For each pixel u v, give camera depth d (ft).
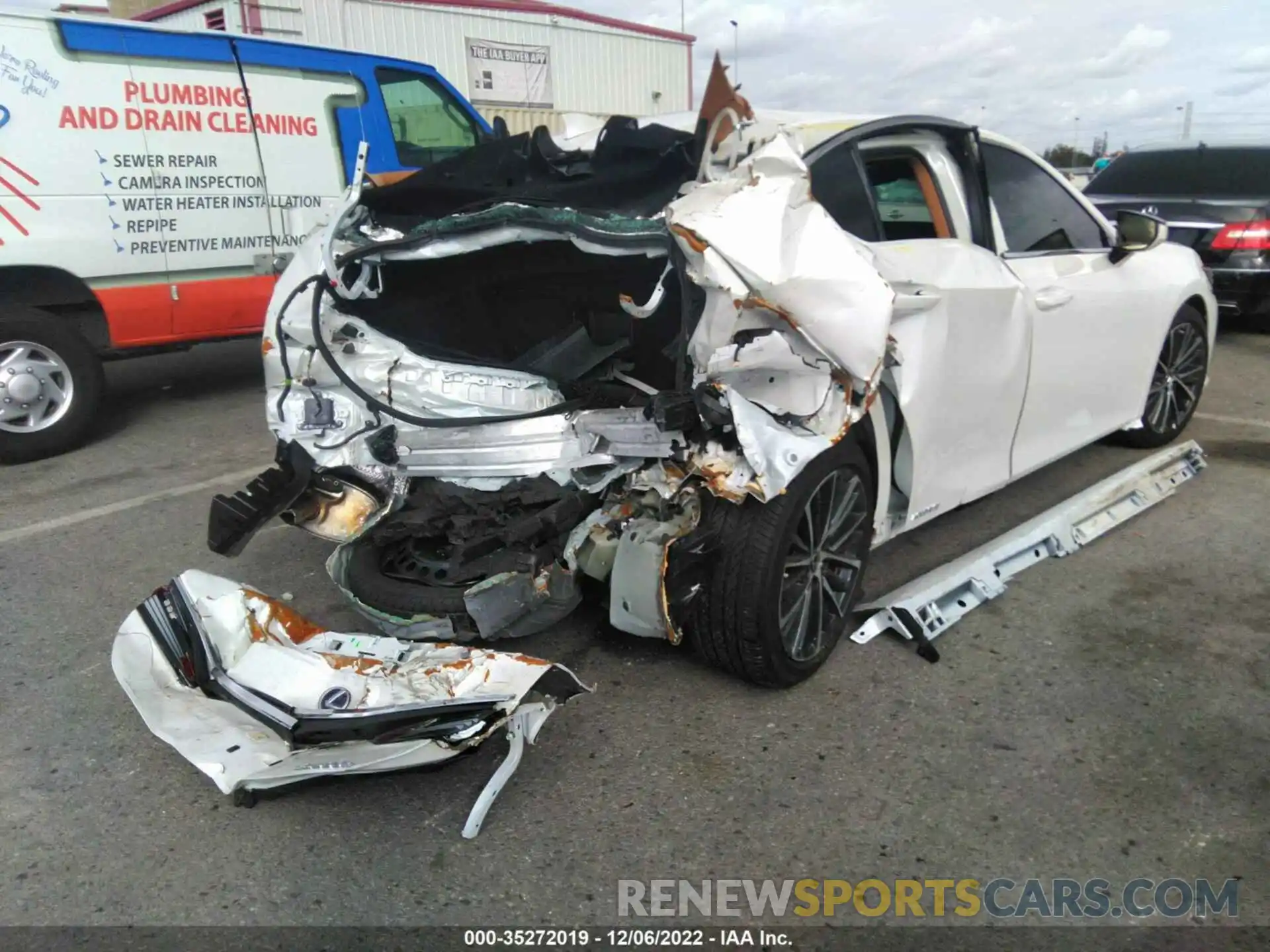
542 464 9.06
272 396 10.19
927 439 10.58
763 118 10.37
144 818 8.08
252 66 20.49
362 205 10.61
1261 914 6.92
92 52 18.11
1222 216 26.89
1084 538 13.20
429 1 43.78
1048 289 12.35
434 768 7.33
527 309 10.97
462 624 8.92
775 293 7.88
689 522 8.64
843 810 8.02
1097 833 7.72
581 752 8.81
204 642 8.41
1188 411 17.47
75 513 15.30
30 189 17.66
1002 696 9.66
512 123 48.44
